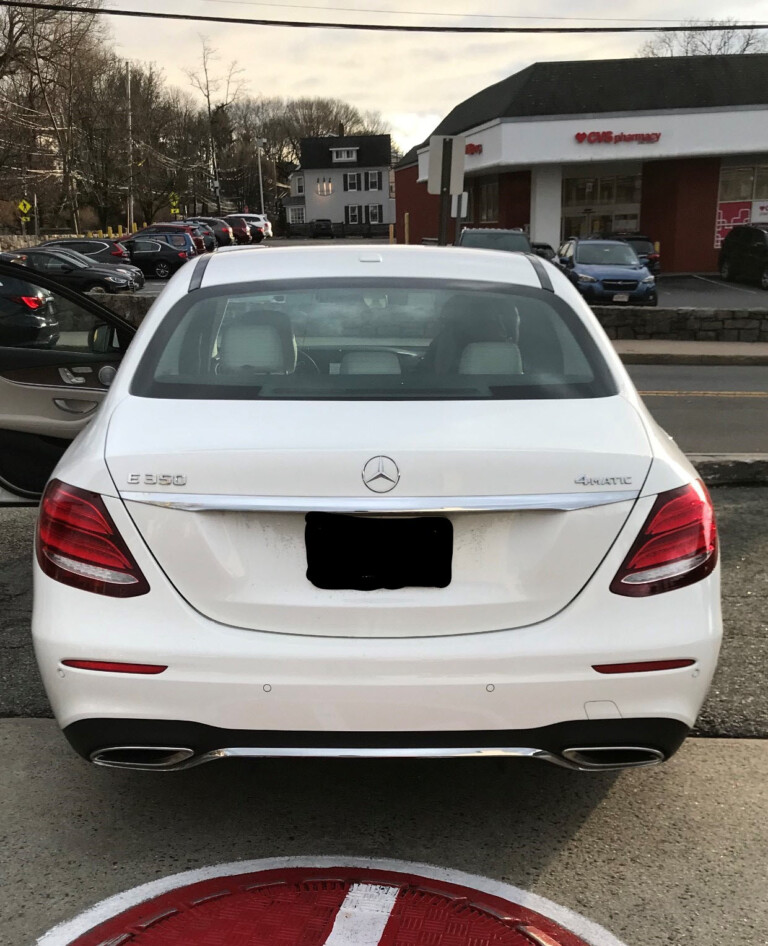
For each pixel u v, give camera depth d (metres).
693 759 3.21
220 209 97.62
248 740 2.38
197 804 2.95
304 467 2.31
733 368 14.20
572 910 2.45
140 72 63.09
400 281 3.22
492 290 3.19
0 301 5.03
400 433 2.41
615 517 2.38
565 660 2.35
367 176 96.25
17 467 5.06
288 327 2.96
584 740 2.40
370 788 3.05
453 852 2.71
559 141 31.92
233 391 2.68
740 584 4.72
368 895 2.50
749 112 31.23
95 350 4.99
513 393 2.69
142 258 34.91
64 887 2.53
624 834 2.79
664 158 32.03
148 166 66.19
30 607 4.41
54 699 2.46
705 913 2.44
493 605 2.37
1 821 2.83
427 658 2.34
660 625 2.39
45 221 67.38
